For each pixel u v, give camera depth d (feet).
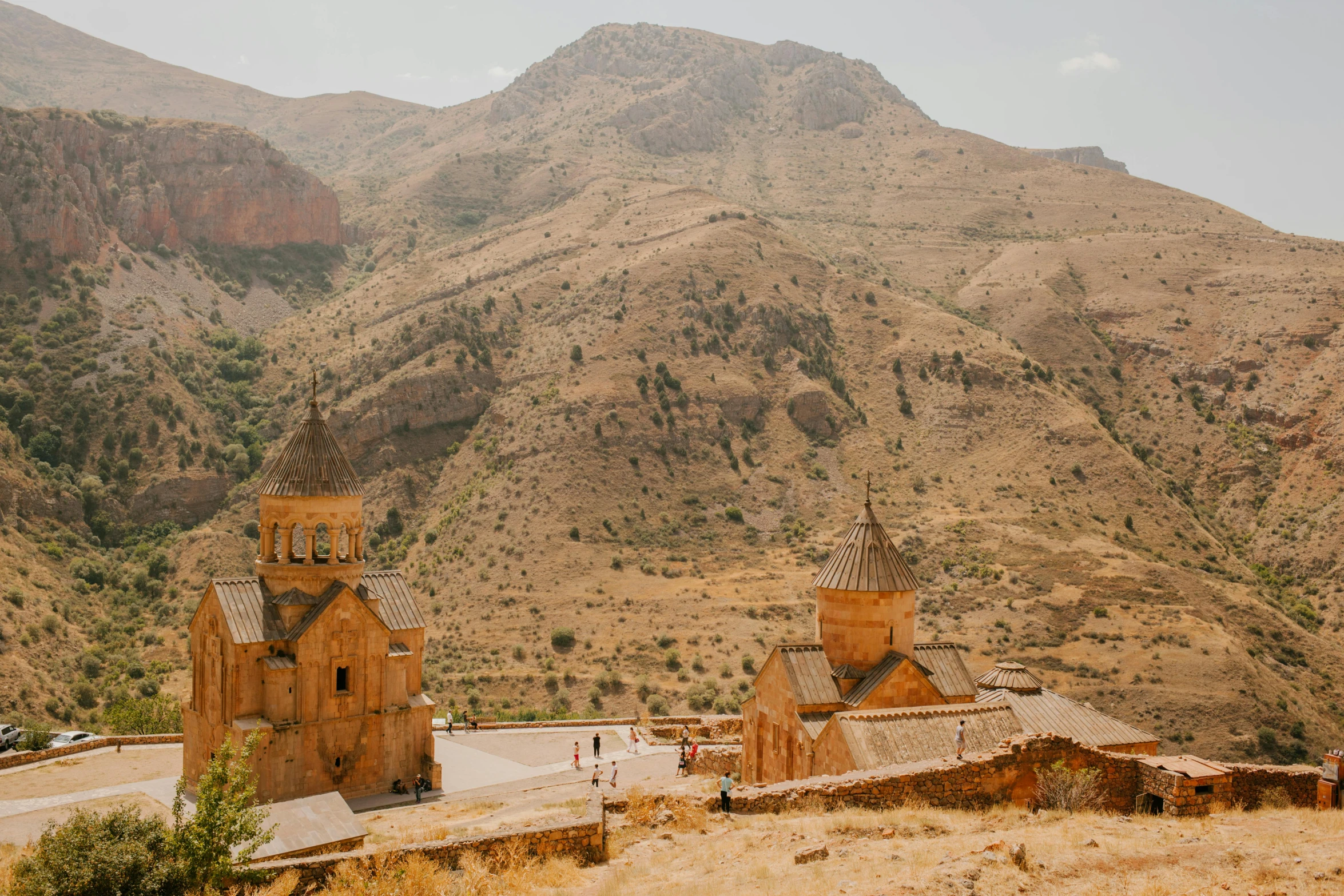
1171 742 249.96
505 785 153.48
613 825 82.94
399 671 153.69
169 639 321.52
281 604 146.51
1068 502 393.70
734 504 422.82
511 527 388.37
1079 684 271.49
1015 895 56.29
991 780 85.92
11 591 308.19
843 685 118.01
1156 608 310.04
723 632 322.75
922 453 444.14
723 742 170.09
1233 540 405.80
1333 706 282.15
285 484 151.12
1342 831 68.90
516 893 66.69
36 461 411.95
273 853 83.92
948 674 122.21
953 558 353.92
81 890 65.46
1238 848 63.00
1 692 261.03
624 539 387.34
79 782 151.84
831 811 82.53
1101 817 77.61
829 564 124.77
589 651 312.50
